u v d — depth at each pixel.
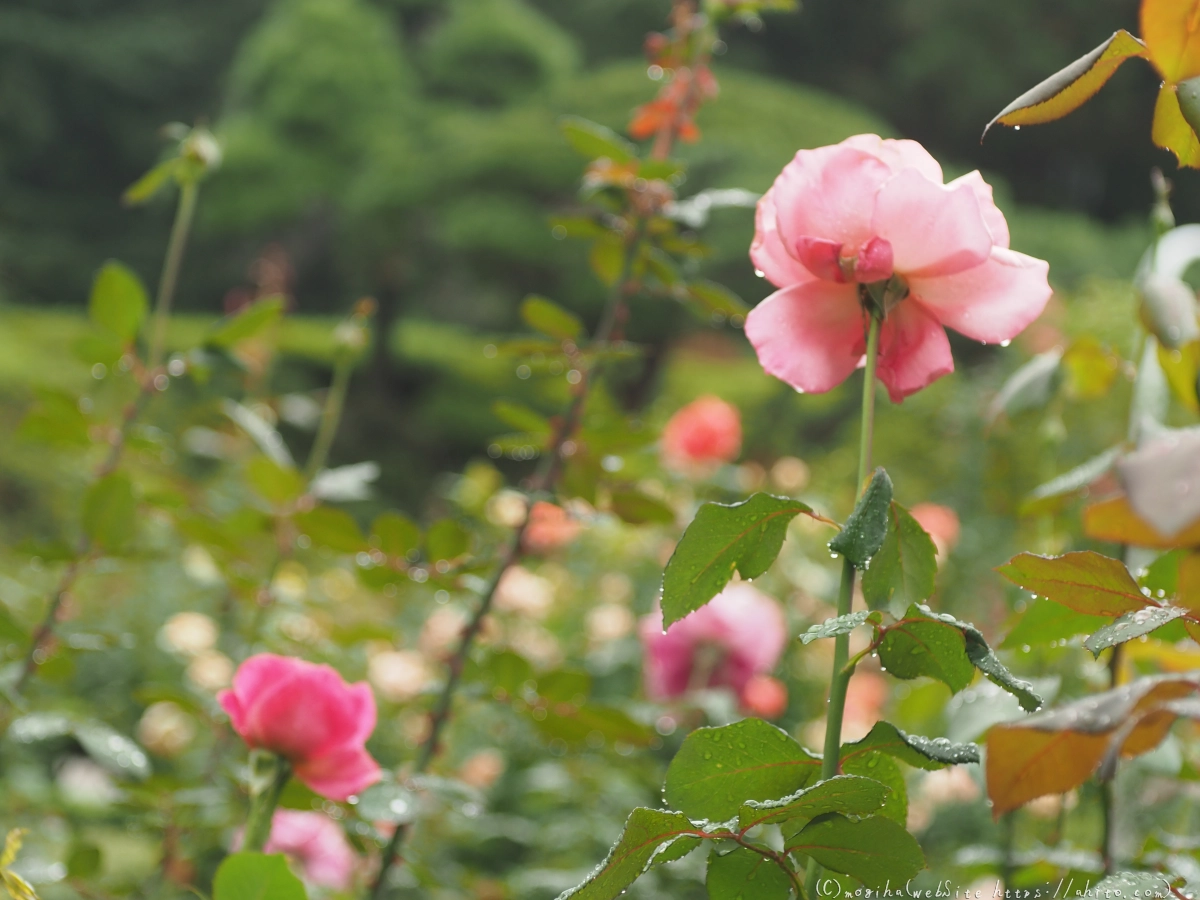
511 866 3.39
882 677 4.10
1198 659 1.75
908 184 1.54
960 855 1.91
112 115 27.94
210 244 26.09
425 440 19.91
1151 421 1.75
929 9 23.86
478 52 22.47
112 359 2.22
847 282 1.55
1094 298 8.66
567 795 3.42
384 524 1.97
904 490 8.30
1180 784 2.08
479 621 2.05
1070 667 1.99
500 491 2.14
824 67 25.91
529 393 20.11
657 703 3.21
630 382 18.25
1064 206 25.34
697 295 2.20
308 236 25.09
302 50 21.64
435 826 3.12
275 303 2.23
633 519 2.17
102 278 2.17
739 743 1.53
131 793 2.02
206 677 3.64
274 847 2.25
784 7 2.23
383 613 5.62
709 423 5.46
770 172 17.62
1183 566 1.57
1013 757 1.52
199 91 29.00
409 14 27.05
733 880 1.52
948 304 1.56
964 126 25.02
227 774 2.15
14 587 2.95
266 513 2.30
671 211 2.15
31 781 3.51
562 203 19.20
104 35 27.62
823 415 14.71
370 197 19.50
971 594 5.62
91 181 28.16
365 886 2.07
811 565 4.90
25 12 28.02
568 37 27.12
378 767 1.75
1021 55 23.84
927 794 3.12
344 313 24.17
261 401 3.11
